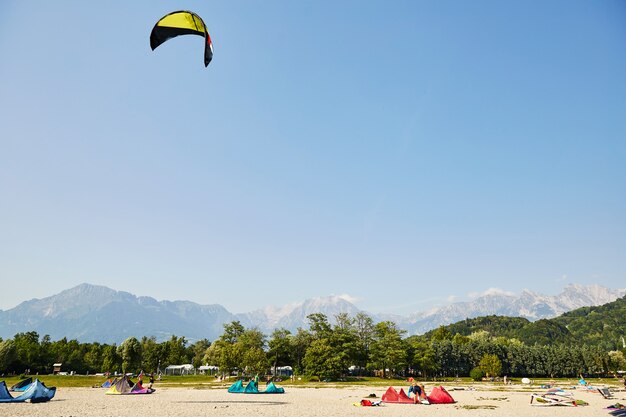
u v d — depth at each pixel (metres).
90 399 42.97
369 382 96.12
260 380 97.31
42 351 137.50
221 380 97.31
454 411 34.06
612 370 138.50
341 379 103.44
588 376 140.12
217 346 120.31
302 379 104.31
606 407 38.12
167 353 149.25
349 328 132.00
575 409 36.38
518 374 138.00
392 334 118.31
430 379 115.19
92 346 157.12
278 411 32.38
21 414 28.12
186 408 33.62
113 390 51.88
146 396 48.25
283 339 117.19
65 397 45.88
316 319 120.25
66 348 147.25
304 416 29.30
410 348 118.38
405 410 34.69
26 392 39.22
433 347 132.12
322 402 42.22
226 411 31.70
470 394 57.38
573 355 134.75
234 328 125.12
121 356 132.00
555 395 41.41
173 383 89.69
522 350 136.12
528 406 39.12
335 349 106.38
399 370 116.00
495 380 107.50
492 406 38.88
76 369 144.00
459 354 132.00
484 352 132.25
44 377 95.81
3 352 108.88
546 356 136.12
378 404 39.00
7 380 87.12
